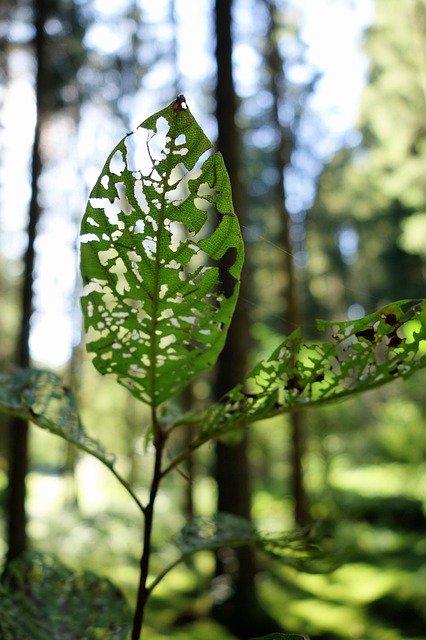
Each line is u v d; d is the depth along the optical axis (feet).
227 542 3.83
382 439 42.65
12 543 21.20
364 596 22.63
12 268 47.96
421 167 30.17
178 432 29.09
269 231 49.19
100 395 51.26
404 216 45.34
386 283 49.47
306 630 19.54
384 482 39.58
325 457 42.01
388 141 31.48
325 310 53.31
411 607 20.44
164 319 2.82
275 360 2.97
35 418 3.34
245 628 19.20
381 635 19.17
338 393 3.11
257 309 46.50
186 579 23.68
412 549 29.84
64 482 46.62
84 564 25.45
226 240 2.66
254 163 48.67
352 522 36.06
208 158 2.54
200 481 44.04
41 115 24.14
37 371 3.99
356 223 52.90
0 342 45.24
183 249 2.66
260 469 53.78
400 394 42.70
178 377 3.06
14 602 4.01
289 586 24.49
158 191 2.56
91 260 2.72
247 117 44.09
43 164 24.86
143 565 3.36
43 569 4.35
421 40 26.43
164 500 37.22
